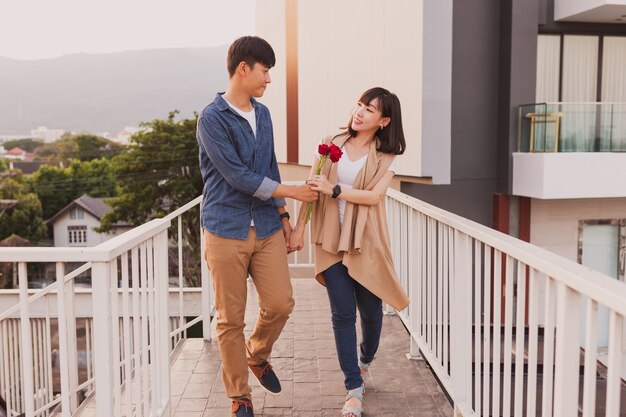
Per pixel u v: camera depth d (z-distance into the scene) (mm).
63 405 1864
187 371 3449
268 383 2908
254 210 2559
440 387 3201
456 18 7984
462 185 8156
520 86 7895
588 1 8109
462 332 2607
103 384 1883
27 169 73875
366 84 9281
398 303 2695
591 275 1478
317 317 4520
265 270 2654
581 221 8453
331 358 3650
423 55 7133
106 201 41438
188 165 40844
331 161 2658
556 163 7656
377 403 3014
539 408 3768
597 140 7898
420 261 3402
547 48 9109
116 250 1910
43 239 63688
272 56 2482
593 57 9195
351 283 2756
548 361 1727
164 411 2586
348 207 2639
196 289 7625
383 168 2678
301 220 2803
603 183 7816
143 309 2348
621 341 1326
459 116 8078
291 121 15852
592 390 1438
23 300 1839
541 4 8562
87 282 34219
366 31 9219
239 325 2641
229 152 2410
